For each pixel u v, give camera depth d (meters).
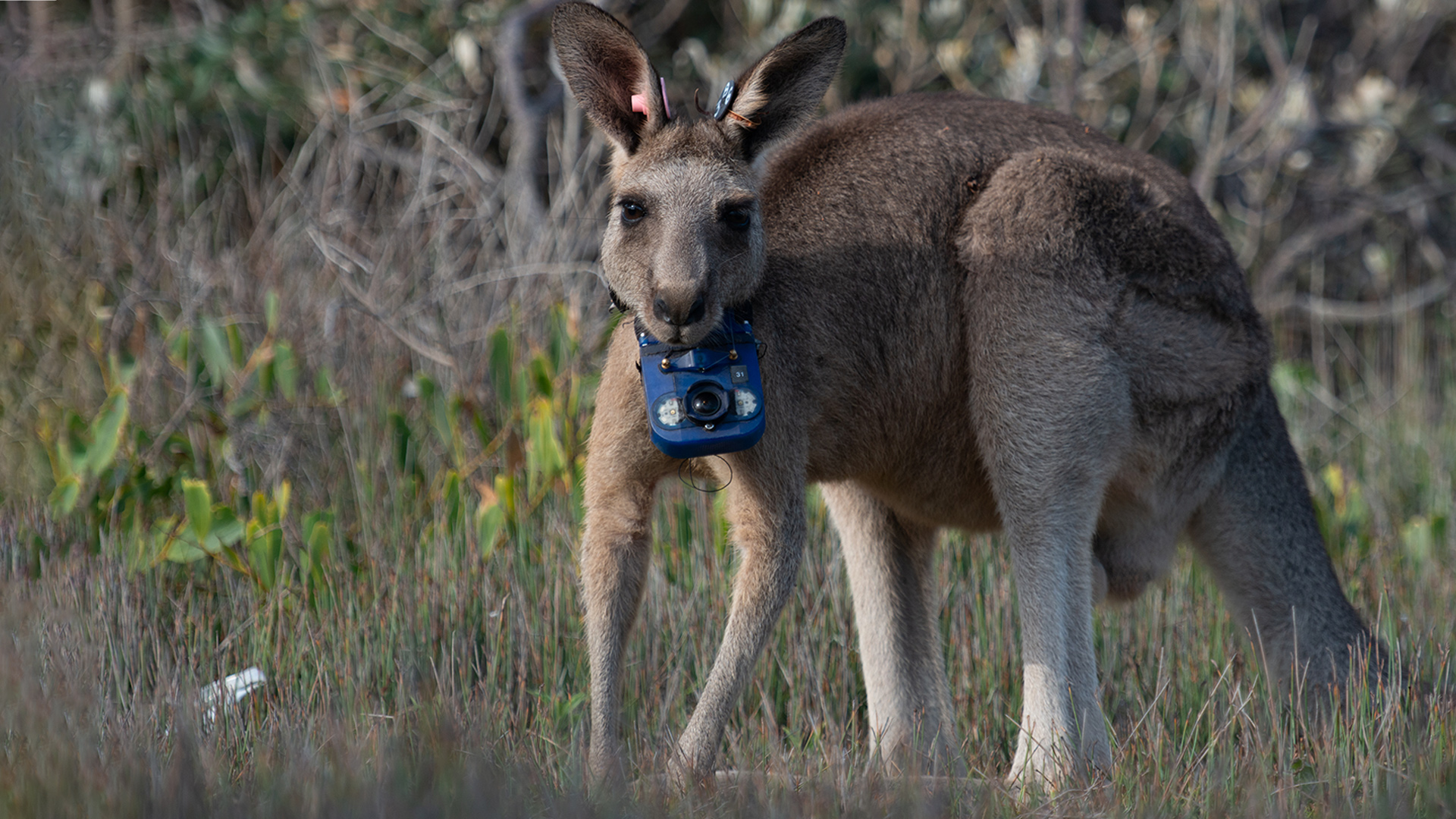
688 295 7.23
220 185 17.14
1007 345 8.63
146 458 12.00
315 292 13.69
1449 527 13.86
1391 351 19.84
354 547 11.12
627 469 8.00
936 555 10.43
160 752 7.23
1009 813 7.41
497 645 9.46
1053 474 8.61
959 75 19.66
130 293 13.26
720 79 18.50
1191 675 9.76
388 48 18.91
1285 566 9.28
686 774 7.30
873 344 8.62
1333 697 8.50
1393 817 6.79
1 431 12.84
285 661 9.27
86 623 9.00
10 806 6.08
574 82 8.00
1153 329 8.91
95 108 16.61
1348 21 23.70
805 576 10.59
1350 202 20.75
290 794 6.14
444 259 14.04
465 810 5.99
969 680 10.07
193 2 20.02
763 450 7.95
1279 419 9.61
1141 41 20.45
